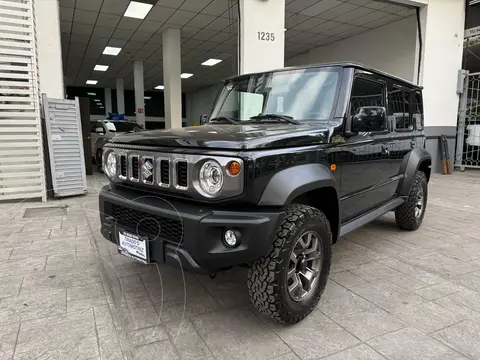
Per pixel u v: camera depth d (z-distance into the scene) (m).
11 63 5.46
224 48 14.20
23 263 3.28
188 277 3.05
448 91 9.91
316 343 2.14
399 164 3.97
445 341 2.17
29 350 2.04
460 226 4.73
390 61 11.51
